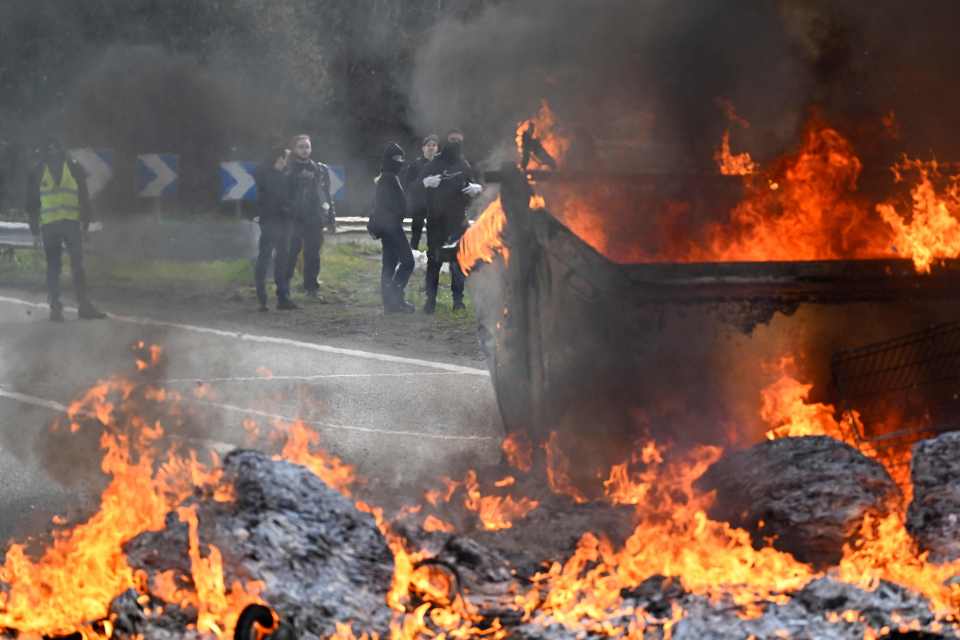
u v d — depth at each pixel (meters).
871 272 14.35
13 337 32.38
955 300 14.39
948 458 12.27
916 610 10.00
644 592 10.82
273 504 11.07
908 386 14.44
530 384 15.57
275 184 38.78
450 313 38.31
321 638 10.27
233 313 38.38
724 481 12.73
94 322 35.75
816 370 14.45
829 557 11.48
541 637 10.30
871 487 12.02
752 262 14.39
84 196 36.25
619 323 14.56
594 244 17.19
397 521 12.22
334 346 31.41
